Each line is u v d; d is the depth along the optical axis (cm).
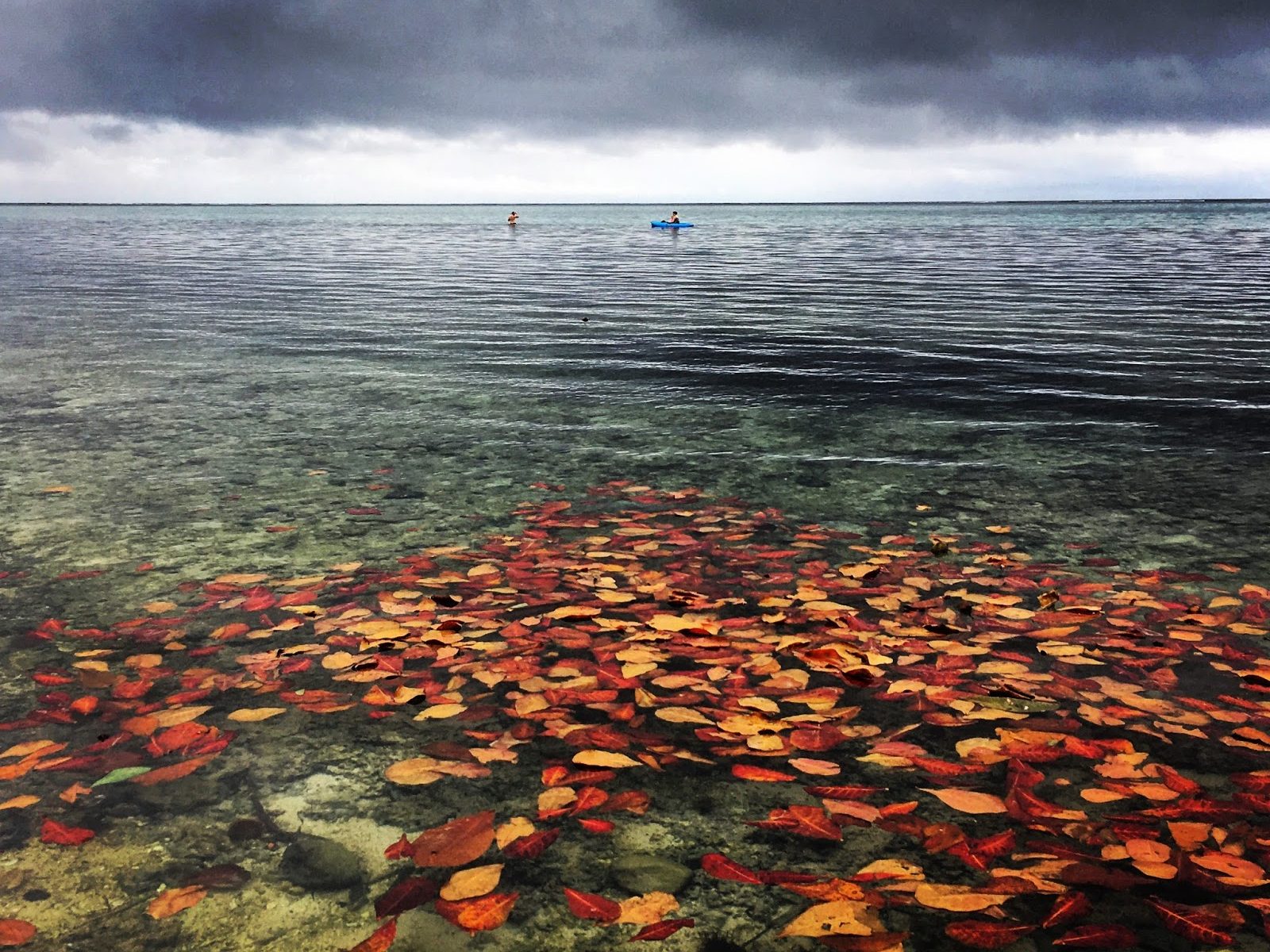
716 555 457
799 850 223
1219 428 775
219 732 281
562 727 285
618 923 197
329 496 565
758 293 2125
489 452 689
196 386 965
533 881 211
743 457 679
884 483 606
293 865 217
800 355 1198
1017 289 2212
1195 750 273
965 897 203
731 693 308
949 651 343
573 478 614
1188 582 424
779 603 391
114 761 265
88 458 659
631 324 1545
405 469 636
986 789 251
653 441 731
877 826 234
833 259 3538
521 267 3070
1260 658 339
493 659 332
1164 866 214
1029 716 294
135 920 196
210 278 2586
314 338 1362
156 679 318
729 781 255
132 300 1948
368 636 350
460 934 193
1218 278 2520
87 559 444
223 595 398
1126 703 303
